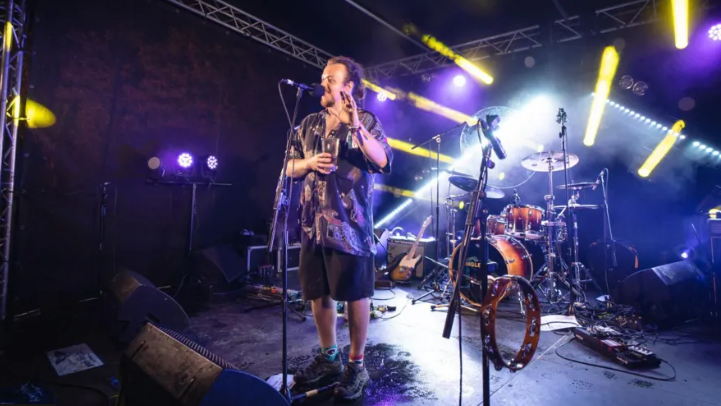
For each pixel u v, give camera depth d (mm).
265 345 2961
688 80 5129
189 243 4957
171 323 2900
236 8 5199
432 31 5773
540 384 2346
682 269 3836
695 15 4879
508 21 5488
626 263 5180
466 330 3338
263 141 5973
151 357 1533
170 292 4586
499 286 1543
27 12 3568
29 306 3621
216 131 5328
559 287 5039
